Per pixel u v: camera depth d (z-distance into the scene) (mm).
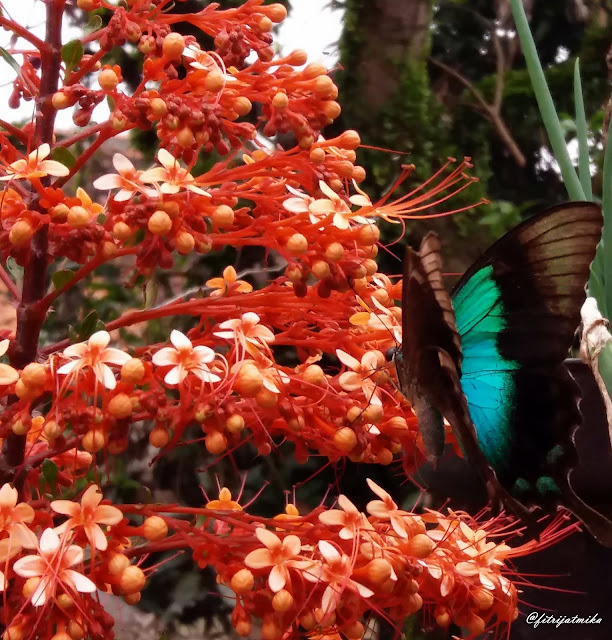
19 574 138
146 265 160
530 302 192
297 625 159
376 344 186
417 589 160
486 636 209
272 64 180
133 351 160
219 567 159
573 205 180
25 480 171
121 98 161
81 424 147
